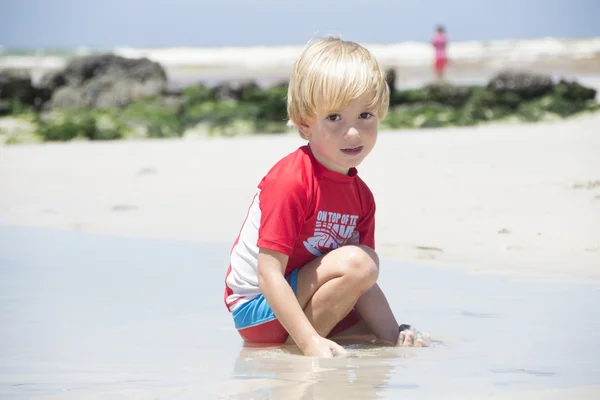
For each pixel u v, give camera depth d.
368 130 3.92
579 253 6.18
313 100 3.88
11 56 70.88
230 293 4.25
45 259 6.55
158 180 12.04
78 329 4.25
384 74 4.02
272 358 3.66
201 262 6.38
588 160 12.02
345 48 3.97
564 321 4.24
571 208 7.94
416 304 4.75
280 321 3.85
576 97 28.67
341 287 3.88
